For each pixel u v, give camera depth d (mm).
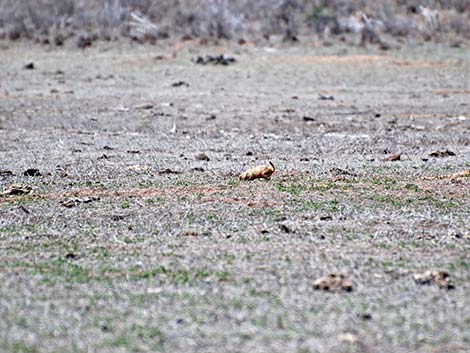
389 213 33094
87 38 102125
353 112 66438
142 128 58844
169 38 104562
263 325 21328
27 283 24797
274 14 115625
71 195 36469
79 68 87500
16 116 63719
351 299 23203
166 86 78688
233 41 102438
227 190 37000
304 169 42656
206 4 118938
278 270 25828
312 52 96125
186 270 25875
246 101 71312
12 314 22250
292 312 22203
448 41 102625
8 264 26719
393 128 59188
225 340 20438
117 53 95750
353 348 19922
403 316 21938
